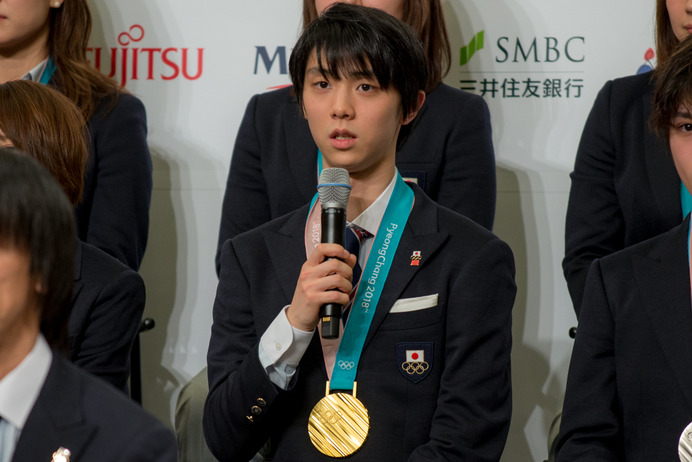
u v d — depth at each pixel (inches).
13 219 165.3
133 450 165.9
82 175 312.2
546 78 453.1
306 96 283.9
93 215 399.2
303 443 266.1
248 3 461.7
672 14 372.5
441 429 263.1
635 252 272.8
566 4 451.2
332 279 255.9
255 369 263.4
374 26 278.8
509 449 445.1
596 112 394.6
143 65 464.1
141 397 438.6
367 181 284.7
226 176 463.8
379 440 263.0
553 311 451.5
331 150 278.5
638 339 260.7
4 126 297.3
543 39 452.8
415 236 281.7
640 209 370.0
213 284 463.8
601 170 388.2
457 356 269.1
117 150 407.2
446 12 454.6
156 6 463.8
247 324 284.7
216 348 286.8
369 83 277.4
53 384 171.8
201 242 463.8
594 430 263.0
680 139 251.6
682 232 267.9
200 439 362.3
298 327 259.8
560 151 453.4
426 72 293.1
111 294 310.8
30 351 172.4
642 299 262.8
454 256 278.2
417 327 271.3
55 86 411.2
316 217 285.7
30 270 168.4
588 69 451.5
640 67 450.3
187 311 462.6
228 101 463.8
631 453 257.0
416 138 391.9
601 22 450.3
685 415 249.6
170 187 464.1
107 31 464.4
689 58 249.0
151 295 462.0
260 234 293.0
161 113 464.4
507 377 277.4
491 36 454.3
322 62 278.8
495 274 277.7
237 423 266.4
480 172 391.2
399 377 268.5
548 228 453.4
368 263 277.7
